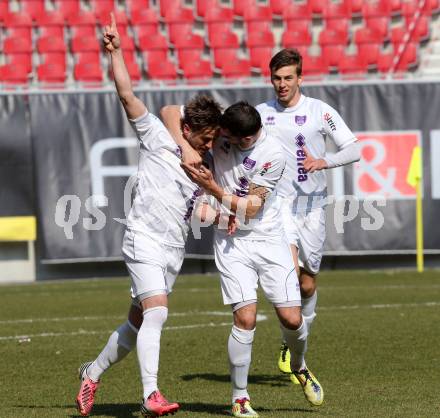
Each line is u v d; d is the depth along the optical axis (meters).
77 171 59.44
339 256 63.25
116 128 59.78
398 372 26.91
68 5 74.56
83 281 60.56
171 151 20.50
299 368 22.53
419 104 60.72
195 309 43.34
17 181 59.09
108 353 21.27
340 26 74.69
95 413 21.89
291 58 26.19
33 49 72.38
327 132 26.84
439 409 21.58
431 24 74.44
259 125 20.45
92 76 71.38
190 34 73.44
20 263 61.81
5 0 73.81
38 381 26.47
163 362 29.55
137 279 20.50
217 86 60.22
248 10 75.06
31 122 59.25
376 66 73.25
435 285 51.66
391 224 60.38
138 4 74.94
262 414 21.36
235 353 21.14
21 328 38.06
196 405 22.84
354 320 38.19
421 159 60.53
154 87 60.22
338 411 21.61
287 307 21.66
